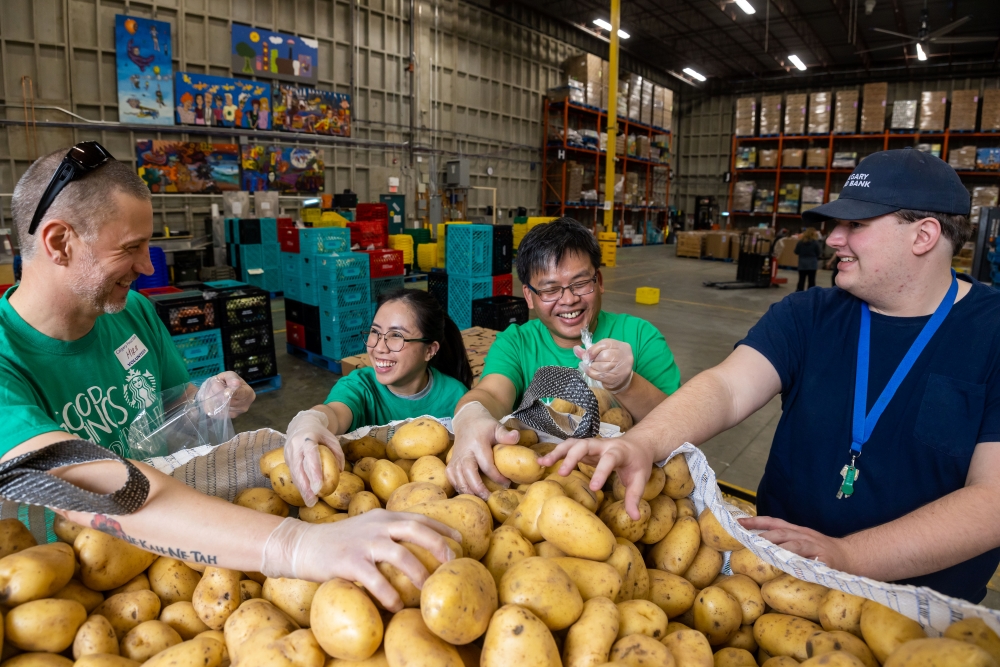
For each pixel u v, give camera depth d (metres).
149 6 8.25
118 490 0.67
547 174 15.03
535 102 14.56
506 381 1.49
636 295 8.29
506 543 0.82
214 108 8.85
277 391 4.52
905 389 1.06
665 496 0.98
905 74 16.94
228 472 1.05
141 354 1.37
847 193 1.05
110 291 1.08
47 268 1.04
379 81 11.04
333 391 1.59
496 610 0.67
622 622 0.73
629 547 0.84
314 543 0.70
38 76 7.57
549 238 1.37
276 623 0.73
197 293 4.17
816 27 14.95
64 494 0.63
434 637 0.63
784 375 1.19
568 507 0.80
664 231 19.02
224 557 0.71
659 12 13.87
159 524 0.71
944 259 1.03
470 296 5.49
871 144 15.27
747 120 16.09
